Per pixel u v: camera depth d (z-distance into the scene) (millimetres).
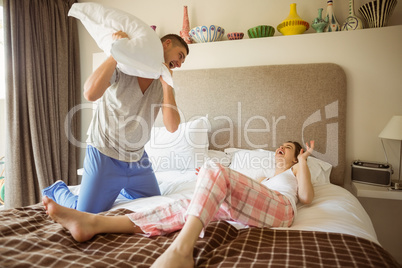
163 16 2912
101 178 1498
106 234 1146
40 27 2727
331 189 1889
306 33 2531
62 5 2939
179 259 885
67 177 2986
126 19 1335
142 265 901
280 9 2594
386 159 2281
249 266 871
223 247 1028
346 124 2359
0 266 835
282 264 875
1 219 1224
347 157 2373
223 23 2748
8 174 2516
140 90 1485
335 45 2352
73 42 3109
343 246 984
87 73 3160
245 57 2566
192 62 2701
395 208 2275
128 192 1743
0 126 3119
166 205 1232
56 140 2852
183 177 2115
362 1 2400
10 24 2498
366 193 2033
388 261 907
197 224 978
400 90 2225
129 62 1227
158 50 1288
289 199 1394
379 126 2285
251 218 1230
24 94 2578
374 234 1381
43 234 1106
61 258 900
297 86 2404
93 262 884
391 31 2219
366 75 2293
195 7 2814
